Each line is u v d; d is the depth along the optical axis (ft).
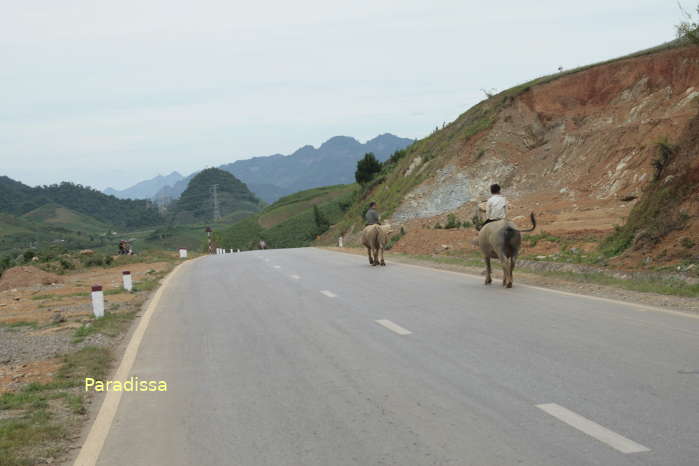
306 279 63.57
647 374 22.17
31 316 50.29
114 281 81.76
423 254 90.68
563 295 42.57
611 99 122.11
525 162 127.65
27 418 22.24
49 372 30.14
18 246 573.74
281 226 420.36
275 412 20.89
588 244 66.59
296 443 17.83
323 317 39.37
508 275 48.06
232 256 132.77
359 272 68.59
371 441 17.51
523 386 21.70
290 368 26.81
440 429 18.03
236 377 26.00
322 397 22.20
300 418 20.04
